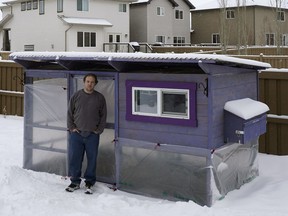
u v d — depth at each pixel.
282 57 21.22
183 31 48.25
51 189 5.82
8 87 12.37
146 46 37.94
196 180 5.25
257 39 46.47
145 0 43.59
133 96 5.61
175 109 5.32
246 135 5.20
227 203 5.23
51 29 37.16
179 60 4.90
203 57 4.75
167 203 5.30
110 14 38.66
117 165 5.86
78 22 35.31
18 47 41.41
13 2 40.69
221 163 5.35
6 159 7.49
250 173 6.10
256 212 4.84
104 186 5.99
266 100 7.53
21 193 5.50
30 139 6.85
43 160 6.74
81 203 5.25
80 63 6.31
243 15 43.47
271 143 7.53
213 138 5.10
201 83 5.07
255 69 6.12
